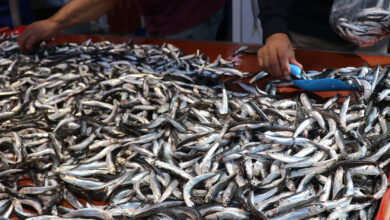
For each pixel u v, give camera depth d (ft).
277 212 3.28
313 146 4.08
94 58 8.43
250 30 14.15
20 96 6.28
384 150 3.96
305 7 9.02
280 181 3.66
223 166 4.05
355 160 3.75
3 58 9.26
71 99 5.98
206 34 12.91
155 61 8.00
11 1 13.03
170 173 3.88
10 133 4.92
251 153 3.95
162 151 4.17
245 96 5.70
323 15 8.77
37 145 4.75
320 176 3.73
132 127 4.77
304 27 9.20
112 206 3.61
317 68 7.48
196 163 4.03
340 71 6.61
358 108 4.94
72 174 4.08
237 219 3.28
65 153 4.51
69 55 8.80
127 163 4.21
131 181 3.88
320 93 6.17
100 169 4.14
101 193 3.84
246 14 13.93
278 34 6.39
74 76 7.00
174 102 5.39
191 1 12.09
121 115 5.30
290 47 6.26
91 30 16.90
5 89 6.57
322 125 4.50
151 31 12.91
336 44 9.02
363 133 4.42
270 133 4.34
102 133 4.79
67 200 3.85
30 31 9.21
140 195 3.70
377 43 8.75
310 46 9.46
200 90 6.13
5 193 3.92
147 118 5.39
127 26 18.51
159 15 12.42
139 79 6.45
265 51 6.23
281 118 4.79
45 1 18.21
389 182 3.73
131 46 9.55
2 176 4.21
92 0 9.35
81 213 3.51
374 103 5.12
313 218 3.26
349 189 3.48
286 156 3.90
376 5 6.57
